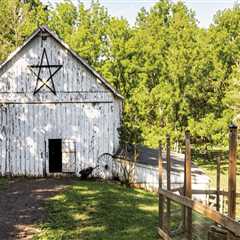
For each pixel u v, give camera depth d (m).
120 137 28.66
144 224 16.23
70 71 28.47
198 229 14.04
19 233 14.27
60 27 49.97
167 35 52.19
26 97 28.16
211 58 44.56
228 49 49.12
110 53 43.44
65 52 28.38
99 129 28.80
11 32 50.62
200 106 44.34
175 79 42.09
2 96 28.03
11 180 26.94
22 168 28.22
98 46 44.41
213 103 43.81
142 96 39.94
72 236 14.15
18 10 50.75
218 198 16.61
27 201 19.72
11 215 16.89
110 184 26.81
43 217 16.64
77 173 28.66
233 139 8.34
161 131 39.84
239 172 41.50
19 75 28.12
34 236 13.93
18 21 50.38
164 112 41.09
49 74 28.31
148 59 43.19
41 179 27.58
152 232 14.88
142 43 44.19
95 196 21.67
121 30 43.81
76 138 28.62
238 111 39.97
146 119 40.56
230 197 8.33
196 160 49.44
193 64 42.53
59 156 33.69
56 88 28.39
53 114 28.42
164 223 14.45
